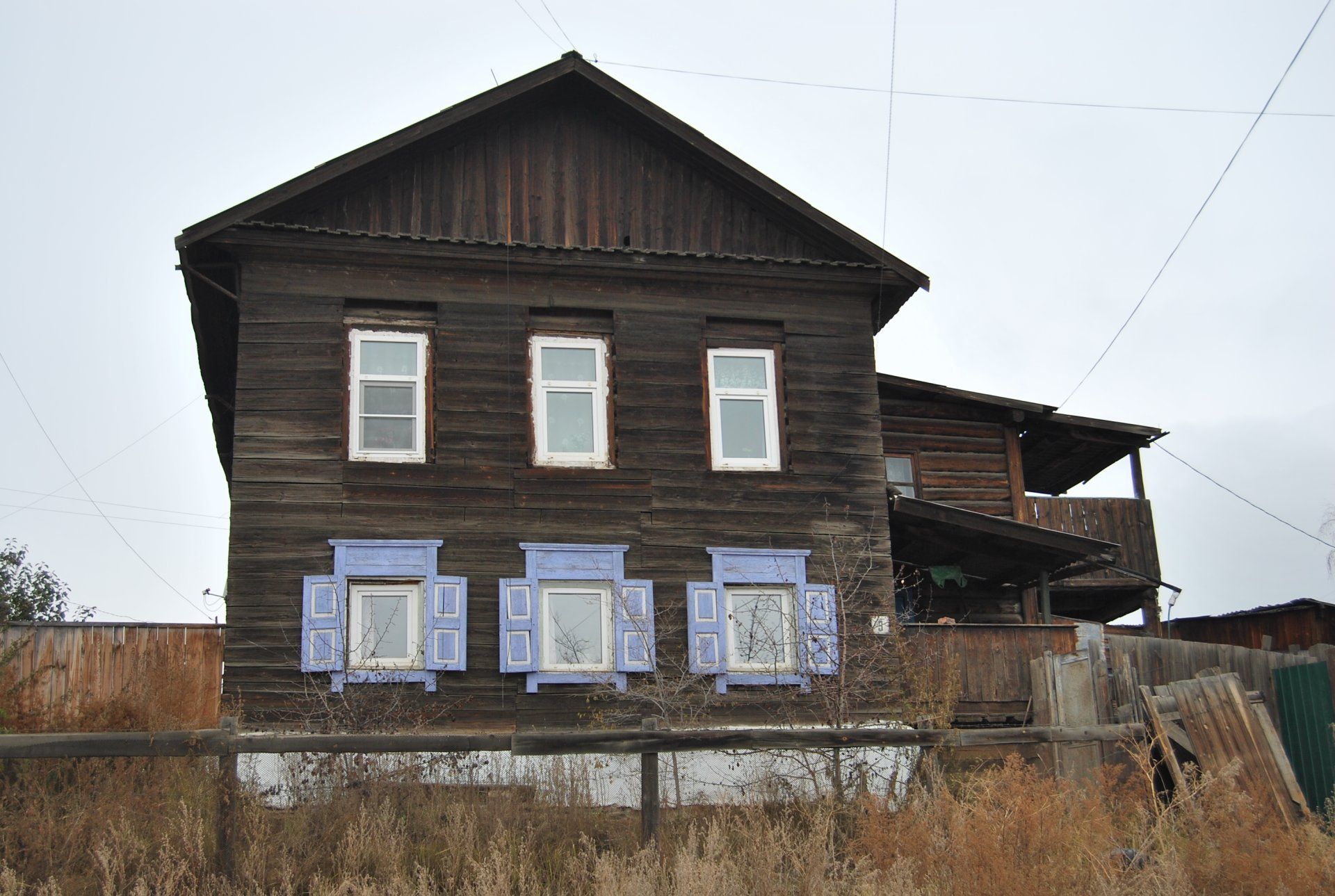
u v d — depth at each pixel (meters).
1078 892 8.55
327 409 14.25
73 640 12.81
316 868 9.63
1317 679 13.10
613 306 15.34
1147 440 22.45
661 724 13.72
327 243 14.62
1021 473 21.53
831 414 15.62
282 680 13.34
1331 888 8.84
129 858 9.14
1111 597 23.47
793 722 14.34
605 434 14.99
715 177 16.05
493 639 14.00
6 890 8.38
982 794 10.29
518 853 9.86
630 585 14.38
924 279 16.02
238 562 13.60
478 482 14.41
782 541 15.00
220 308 15.60
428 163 15.28
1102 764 11.70
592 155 15.83
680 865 8.97
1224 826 9.57
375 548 13.91
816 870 9.24
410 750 9.63
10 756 9.05
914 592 20.05
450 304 14.90
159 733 9.34
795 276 15.85
